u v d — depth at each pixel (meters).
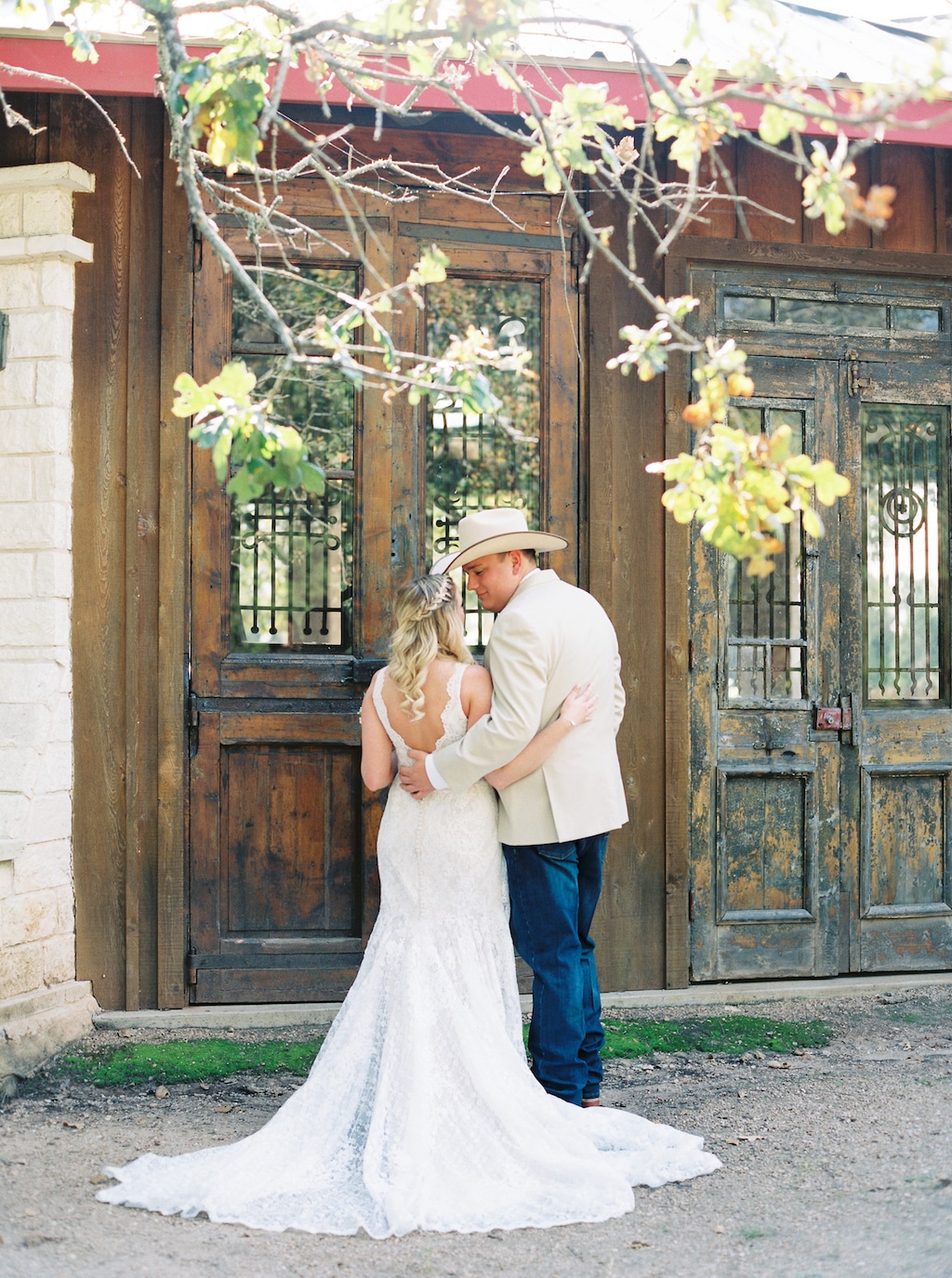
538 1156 2.78
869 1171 2.90
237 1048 3.85
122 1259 2.44
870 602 4.69
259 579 4.23
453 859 3.01
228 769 4.16
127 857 4.08
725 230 4.48
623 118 2.76
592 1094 3.35
